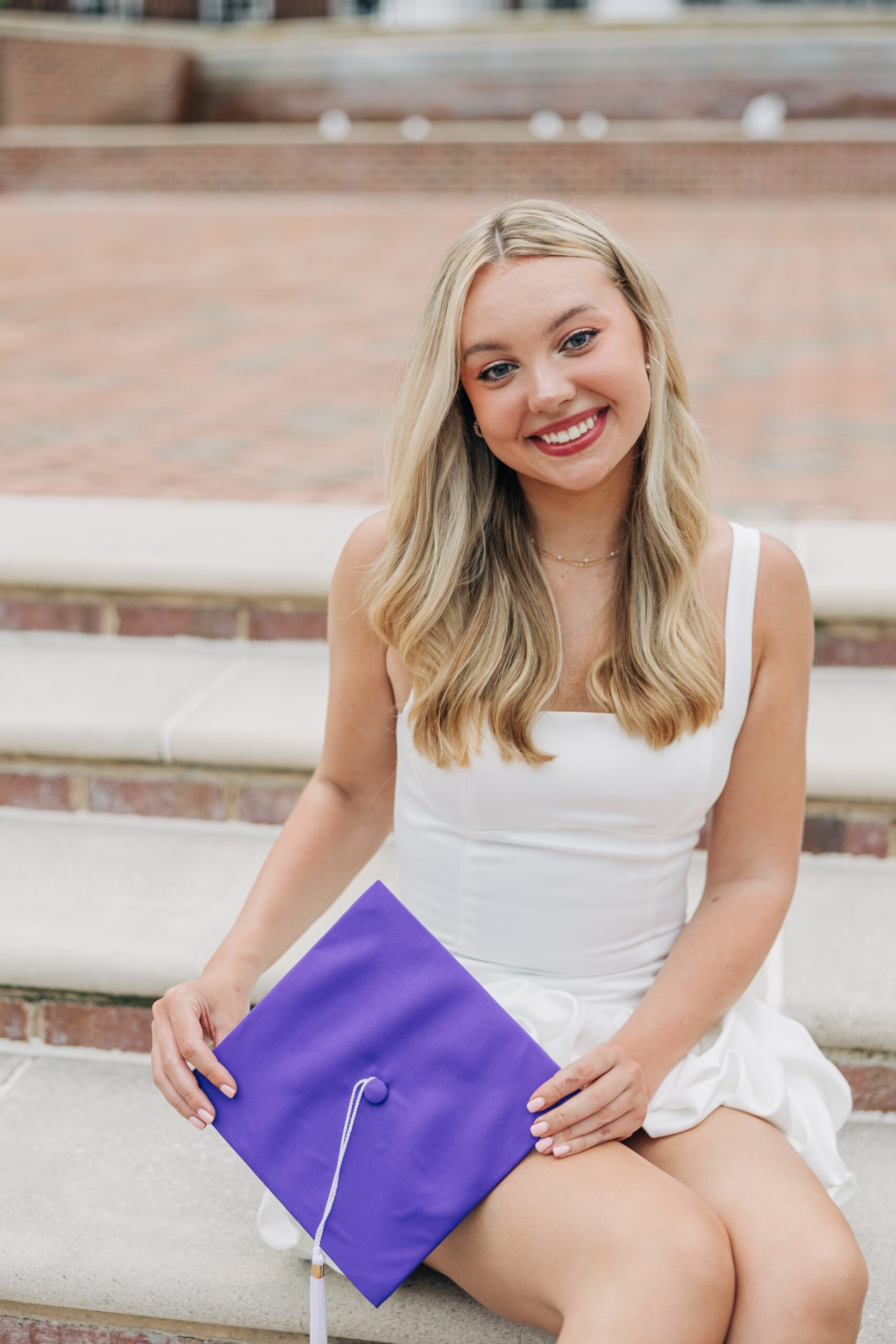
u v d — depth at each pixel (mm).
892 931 2195
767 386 5195
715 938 1605
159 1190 1872
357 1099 1471
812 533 3121
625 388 1491
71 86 16359
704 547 1606
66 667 2879
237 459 4113
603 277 1508
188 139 13930
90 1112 2059
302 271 8820
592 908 1622
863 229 10703
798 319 6750
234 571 2887
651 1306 1261
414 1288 1648
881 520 3330
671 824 1599
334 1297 1640
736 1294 1333
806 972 2068
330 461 4086
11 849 2527
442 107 16453
